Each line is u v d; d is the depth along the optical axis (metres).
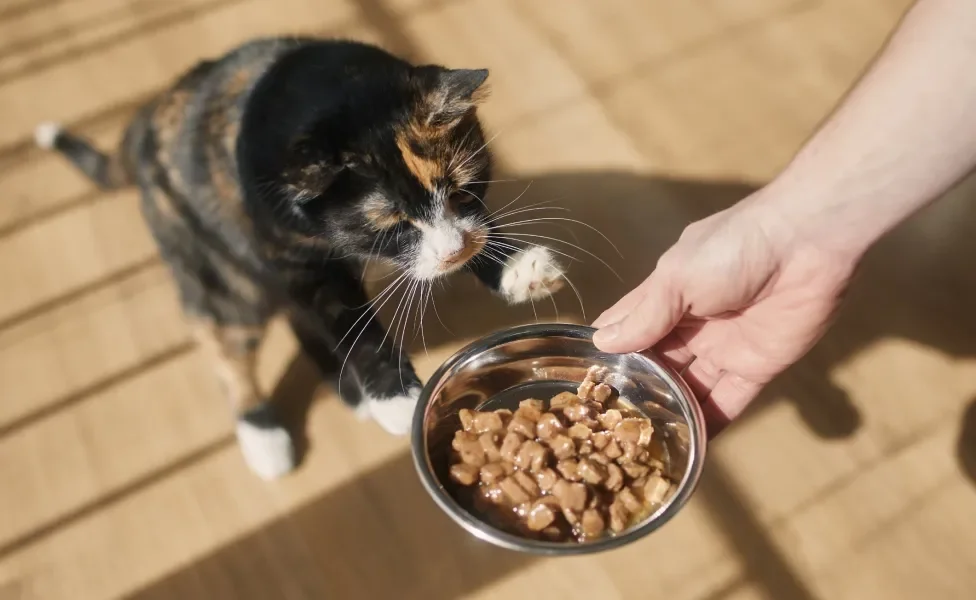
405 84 0.64
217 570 0.67
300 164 0.60
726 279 0.58
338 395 0.72
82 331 0.75
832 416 0.71
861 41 0.88
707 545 0.67
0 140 0.83
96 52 0.88
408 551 0.67
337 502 0.69
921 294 0.75
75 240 0.79
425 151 0.64
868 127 0.54
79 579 0.67
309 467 0.70
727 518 0.68
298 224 0.64
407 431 0.67
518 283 0.68
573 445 0.58
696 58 0.87
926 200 0.55
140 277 0.77
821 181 0.55
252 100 0.65
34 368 0.74
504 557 0.67
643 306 0.59
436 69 0.65
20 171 0.82
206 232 0.67
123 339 0.75
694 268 0.58
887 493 0.69
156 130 0.69
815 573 0.66
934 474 0.69
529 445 0.58
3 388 0.73
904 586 0.66
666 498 0.57
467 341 0.74
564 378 0.64
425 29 0.89
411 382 0.68
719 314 0.61
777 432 0.71
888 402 0.72
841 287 0.58
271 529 0.68
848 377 0.72
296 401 0.72
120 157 0.73
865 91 0.55
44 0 0.91
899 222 0.56
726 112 0.84
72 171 0.82
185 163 0.66
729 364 0.63
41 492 0.69
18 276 0.78
